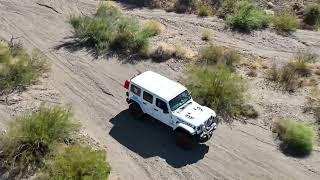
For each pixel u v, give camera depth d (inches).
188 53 1110.4
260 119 903.7
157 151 818.2
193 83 943.7
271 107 936.3
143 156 806.5
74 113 897.5
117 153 808.9
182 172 774.5
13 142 749.9
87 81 1010.1
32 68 1008.9
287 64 1083.3
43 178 707.4
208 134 813.2
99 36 1155.9
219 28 1274.6
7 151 745.0
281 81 1019.3
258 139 852.0
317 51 1167.6
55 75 1023.6
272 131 872.3
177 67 1062.4
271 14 1343.5
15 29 1218.0
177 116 808.3
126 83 901.2
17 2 1365.7
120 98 956.0
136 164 788.0
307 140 822.5
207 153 816.9
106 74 1037.2
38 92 951.0
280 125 868.0
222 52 1097.4
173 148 824.9
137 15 1344.7
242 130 873.5
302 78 1037.8
